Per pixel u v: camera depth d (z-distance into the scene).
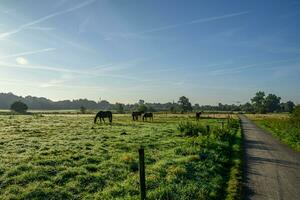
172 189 12.45
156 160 18.28
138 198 11.30
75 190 12.47
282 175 16.36
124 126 45.09
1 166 15.42
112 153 20.05
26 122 49.97
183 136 31.62
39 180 13.52
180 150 21.19
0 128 36.69
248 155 23.11
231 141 31.55
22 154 19.12
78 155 18.62
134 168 16.00
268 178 15.62
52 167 15.47
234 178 15.24
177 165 16.31
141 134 32.28
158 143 25.34
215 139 28.80
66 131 34.62
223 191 13.06
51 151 20.02
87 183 13.34
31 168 15.20
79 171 14.73
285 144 30.95
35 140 25.86
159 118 83.50
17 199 11.39
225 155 21.59
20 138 27.19
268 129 53.94
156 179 13.54
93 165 16.08
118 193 12.09
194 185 13.04
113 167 15.90
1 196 11.57
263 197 12.45
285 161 20.69
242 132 46.66
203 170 15.90
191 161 17.59
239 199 12.03
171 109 163.75
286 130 42.34
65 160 17.33
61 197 11.73
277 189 13.59
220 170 16.81
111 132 34.50
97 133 33.03
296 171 17.45
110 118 53.50
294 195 12.74
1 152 19.78
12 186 12.60
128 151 21.27
